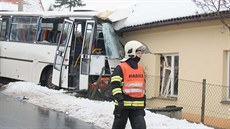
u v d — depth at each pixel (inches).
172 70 576.1
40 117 411.8
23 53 673.6
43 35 650.2
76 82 606.5
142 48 261.1
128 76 255.6
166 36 576.4
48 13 647.1
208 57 504.7
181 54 549.0
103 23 601.3
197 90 513.3
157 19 554.9
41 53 645.3
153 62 597.9
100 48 595.8
